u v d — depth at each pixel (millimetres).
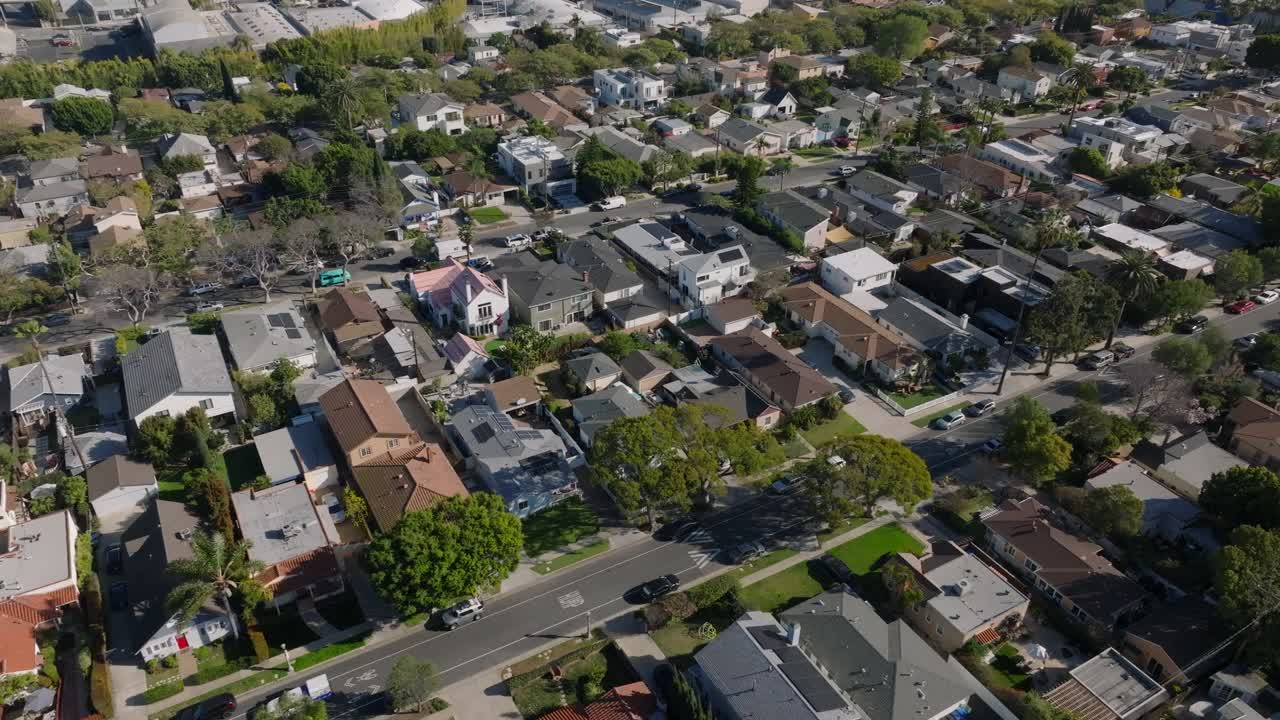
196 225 135750
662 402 106938
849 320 120000
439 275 128250
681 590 80938
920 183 164250
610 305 124812
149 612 74062
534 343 111625
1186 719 67938
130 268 119562
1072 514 89438
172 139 170375
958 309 129125
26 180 158375
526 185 162250
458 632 76875
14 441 97312
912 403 109500
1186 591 80812
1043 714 65688
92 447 94750
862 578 82875
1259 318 127562
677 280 129750
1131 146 180875
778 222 148000
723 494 88688
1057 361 118125
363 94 189625
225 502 84688
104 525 88000
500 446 94812
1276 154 175000
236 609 75938
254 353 109312
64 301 126812
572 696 71125
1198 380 107812
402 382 107250
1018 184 165375
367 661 73750
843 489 84875
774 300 128500
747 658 69438
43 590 75812
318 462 93500
